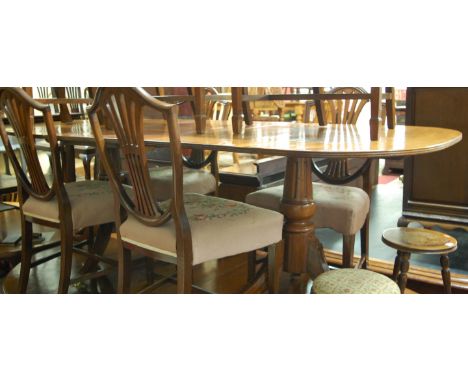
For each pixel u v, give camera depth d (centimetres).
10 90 164
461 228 267
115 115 136
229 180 294
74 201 182
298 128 200
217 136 166
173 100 176
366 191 216
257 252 255
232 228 145
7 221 302
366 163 212
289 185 170
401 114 421
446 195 265
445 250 166
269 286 167
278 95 185
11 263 245
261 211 160
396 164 505
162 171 246
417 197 274
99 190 197
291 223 172
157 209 143
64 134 190
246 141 147
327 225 188
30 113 169
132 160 139
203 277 229
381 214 336
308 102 251
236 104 175
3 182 241
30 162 180
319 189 205
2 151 333
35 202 191
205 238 139
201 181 235
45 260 211
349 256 190
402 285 173
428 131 183
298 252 173
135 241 152
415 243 168
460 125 253
